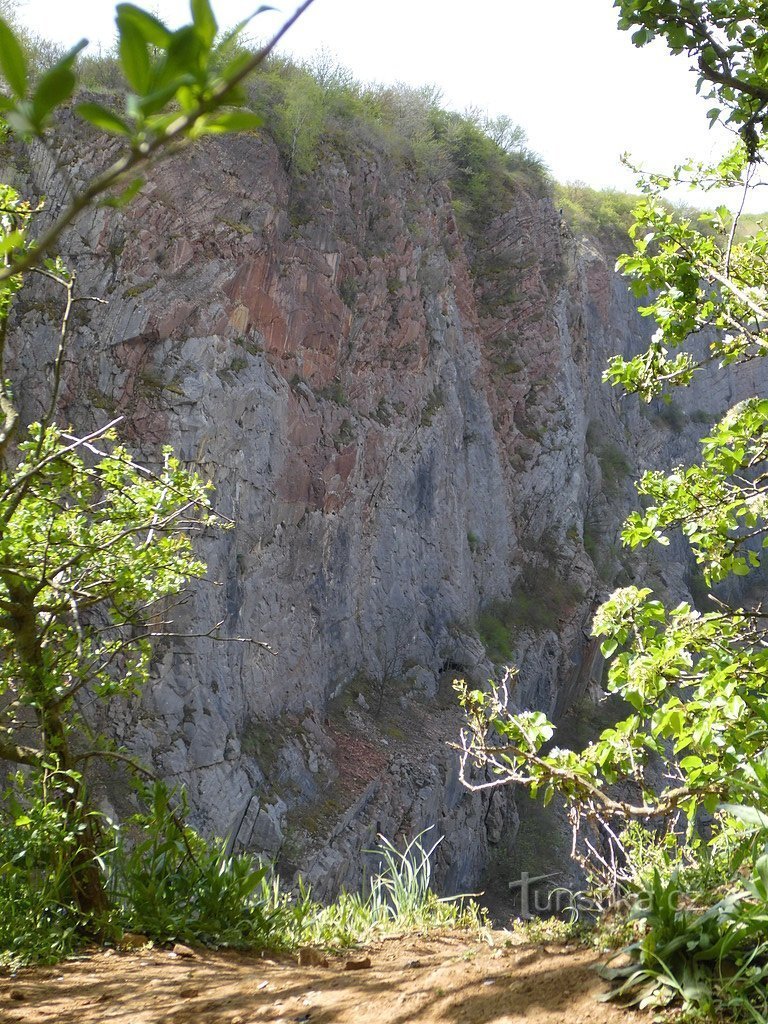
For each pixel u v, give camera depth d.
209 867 5.80
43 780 5.40
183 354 21.58
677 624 5.27
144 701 19.12
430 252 34.84
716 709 4.33
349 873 22.11
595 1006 2.89
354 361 28.98
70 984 4.28
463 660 32.50
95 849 5.70
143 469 6.32
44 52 20.98
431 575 32.38
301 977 4.08
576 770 4.66
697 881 4.10
